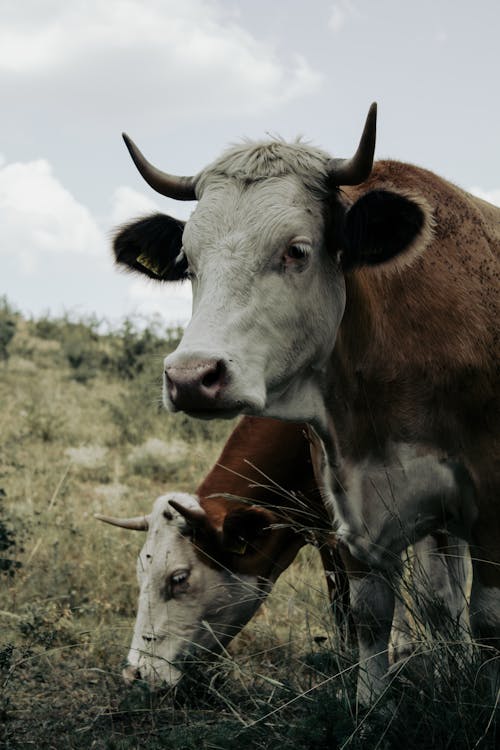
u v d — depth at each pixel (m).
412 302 3.99
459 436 3.97
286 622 5.97
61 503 9.04
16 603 6.38
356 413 4.05
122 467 11.23
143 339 19.41
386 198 3.64
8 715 4.59
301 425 5.38
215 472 5.55
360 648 4.45
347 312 3.95
